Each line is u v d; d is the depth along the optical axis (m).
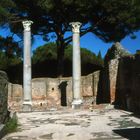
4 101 17.00
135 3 36.38
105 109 27.78
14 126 17.67
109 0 35.38
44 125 18.69
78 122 19.67
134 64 26.66
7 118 18.11
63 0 35.47
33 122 20.02
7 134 15.99
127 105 27.27
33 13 38.22
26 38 33.69
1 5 36.09
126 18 36.16
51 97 39.84
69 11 37.75
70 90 39.41
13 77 44.34
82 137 14.86
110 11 36.03
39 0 35.88
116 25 37.84
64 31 40.22
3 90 16.69
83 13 37.06
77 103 32.72
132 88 27.02
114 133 15.59
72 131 16.48
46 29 40.50
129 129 16.59
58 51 41.03
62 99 39.62
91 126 18.00
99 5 36.03
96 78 38.91
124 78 29.78
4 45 40.66
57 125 18.61
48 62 48.78
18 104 38.97
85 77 39.28
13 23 37.72
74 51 33.75
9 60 48.16
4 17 35.59
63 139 14.53
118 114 23.34
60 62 40.88
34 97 39.84
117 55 34.12
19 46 40.88
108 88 34.50
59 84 39.84
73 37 33.88
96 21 38.72
